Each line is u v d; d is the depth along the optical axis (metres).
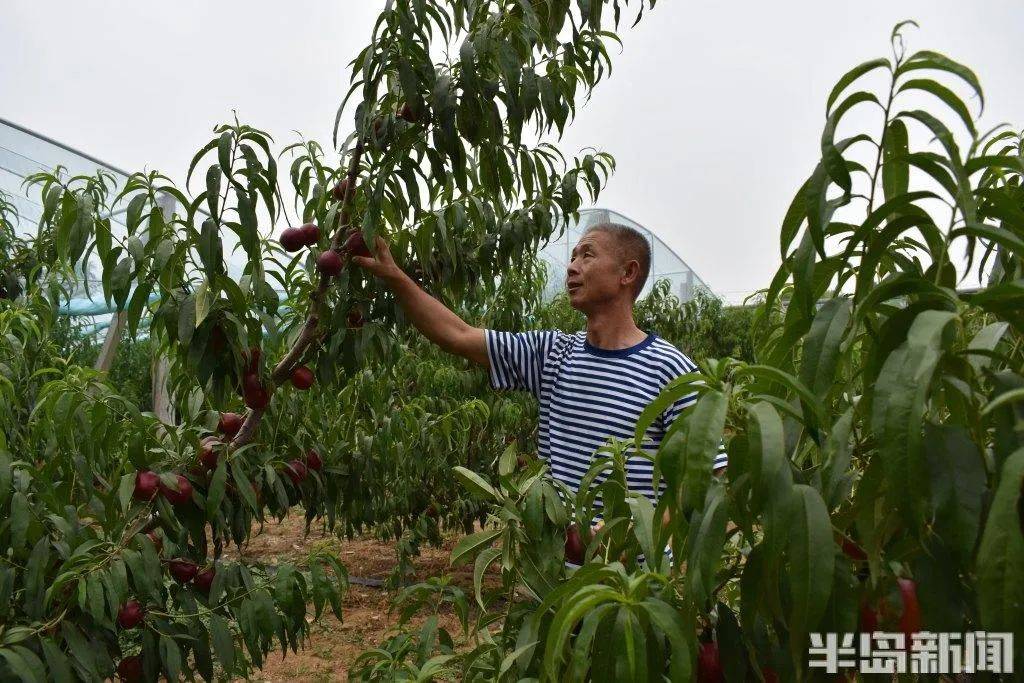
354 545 5.31
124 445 1.84
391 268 1.83
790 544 0.65
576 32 1.95
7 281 3.12
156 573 1.57
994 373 0.68
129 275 1.52
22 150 5.95
